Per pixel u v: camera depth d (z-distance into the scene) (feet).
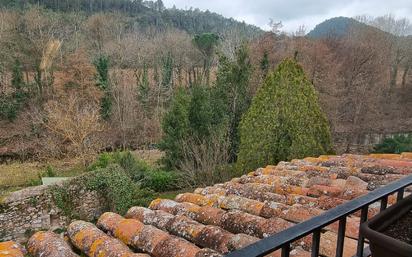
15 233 31.86
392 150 61.93
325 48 84.17
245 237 7.81
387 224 3.93
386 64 86.74
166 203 11.94
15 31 87.04
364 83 79.71
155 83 98.12
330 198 10.11
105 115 82.12
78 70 81.46
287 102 28.22
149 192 43.06
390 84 91.56
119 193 37.70
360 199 4.45
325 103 72.43
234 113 49.90
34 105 78.23
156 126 78.89
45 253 8.39
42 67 81.51
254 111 30.14
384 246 3.38
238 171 30.86
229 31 99.14
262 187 12.86
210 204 11.68
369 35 89.81
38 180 50.39
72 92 77.87
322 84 76.07
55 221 34.24
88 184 36.35
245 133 30.66
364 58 80.38
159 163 58.18
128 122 81.20
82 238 9.22
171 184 46.32
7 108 76.89
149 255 8.05
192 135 48.39
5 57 81.51
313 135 27.81
